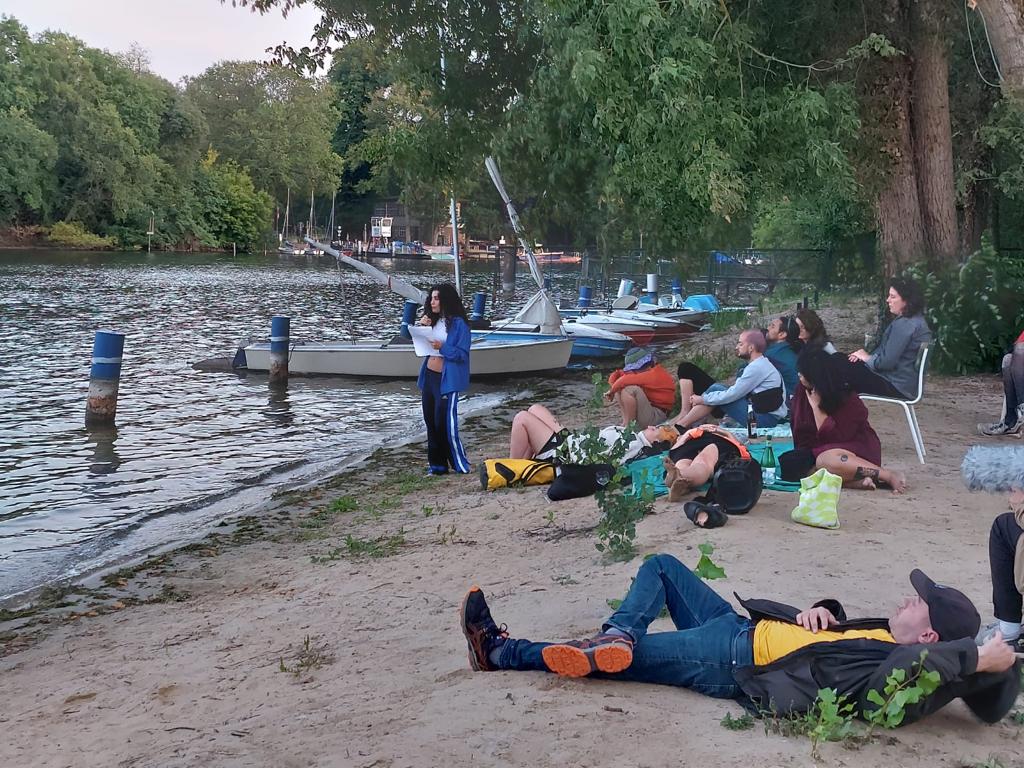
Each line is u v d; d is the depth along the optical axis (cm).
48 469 1323
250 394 2017
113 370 1645
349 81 11706
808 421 840
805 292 3272
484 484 1058
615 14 1176
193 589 812
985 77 2036
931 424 1188
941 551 652
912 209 1680
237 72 11519
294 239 11938
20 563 922
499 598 644
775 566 624
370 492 1159
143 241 9900
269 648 615
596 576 659
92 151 8738
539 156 1753
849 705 396
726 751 377
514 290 4800
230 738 451
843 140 1440
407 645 580
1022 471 404
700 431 838
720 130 1279
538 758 382
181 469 1338
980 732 396
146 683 573
